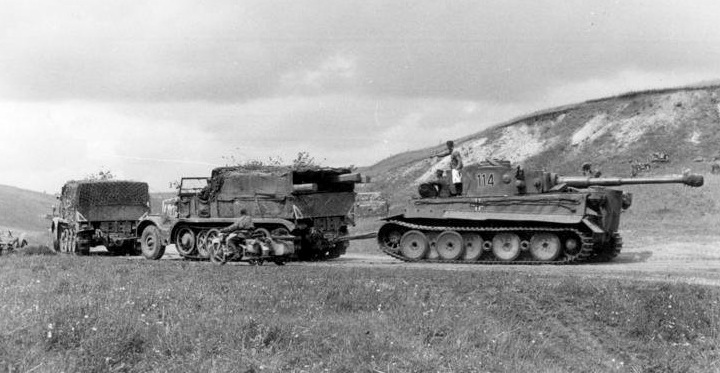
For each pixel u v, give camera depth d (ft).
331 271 62.90
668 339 47.91
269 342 40.98
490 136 244.83
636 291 53.06
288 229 82.12
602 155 205.26
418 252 86.89
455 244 85.30
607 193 83.87
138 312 44.16
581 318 49.96
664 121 209.15
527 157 225.35
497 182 85.56
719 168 160.45
